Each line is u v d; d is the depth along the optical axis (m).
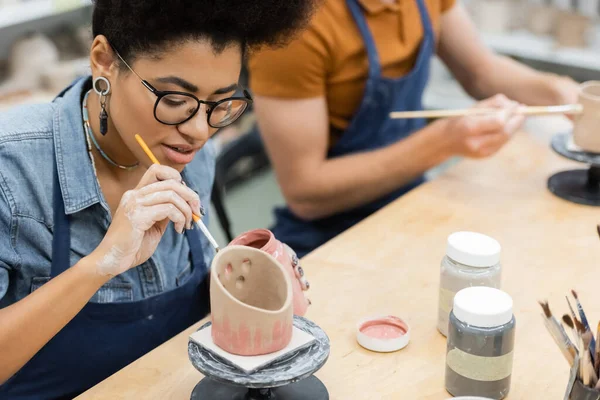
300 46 1.75
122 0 1.03
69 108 1.25
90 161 1.25
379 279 1.38
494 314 1.01
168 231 1.36
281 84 1.79
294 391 1.05
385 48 1.89
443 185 1.78
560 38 3.18
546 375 1.12
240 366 0.95
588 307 1.29
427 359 1.16
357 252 1.47
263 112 1.83
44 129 1.24
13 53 2.97
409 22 1.91
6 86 2.92
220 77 1.07
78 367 1.26
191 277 1.36
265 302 1.02
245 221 3.30
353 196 1.89
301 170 1.86
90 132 1.26
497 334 1.02
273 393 1.04
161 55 1.04
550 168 1.87
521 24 3.36
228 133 3.13
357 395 1.07
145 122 1.10
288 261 1.10
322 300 1.31
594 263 1.44
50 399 1.26
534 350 1.18
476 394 1.05
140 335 1.29
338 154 2.00
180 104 1.07
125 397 1.07
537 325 1.24
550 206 1.67
